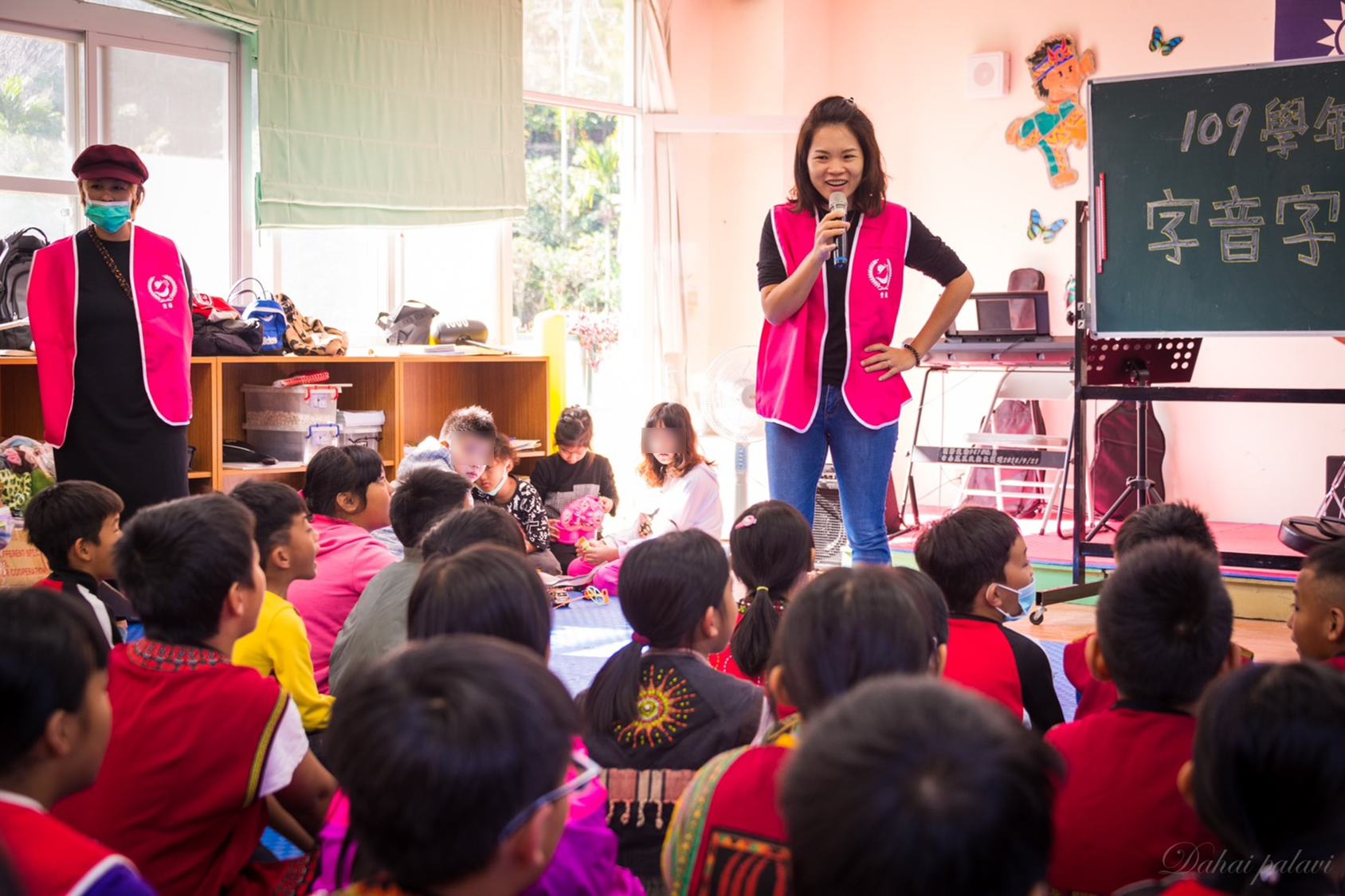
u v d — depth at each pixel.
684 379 6.41
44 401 3.35
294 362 4.65
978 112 6.19
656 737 1.57
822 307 2.82
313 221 4.87
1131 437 5.59
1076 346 4.29
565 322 5.54
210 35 4.66
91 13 4.32
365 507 2.72
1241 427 5.62
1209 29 5.59
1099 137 4.16
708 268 6.39
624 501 6.38
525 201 5.68
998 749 0.70
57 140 4.34
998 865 0.68
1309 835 1.00
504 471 4.55
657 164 6.29
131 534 1.62
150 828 1.53
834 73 6.61
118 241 3.42
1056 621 4.28
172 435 3.50
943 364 5.54
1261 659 3.79
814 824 0.71
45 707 1.12
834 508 5.28
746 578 2.12
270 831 2.44
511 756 0.81
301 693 2.07
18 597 1.17
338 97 4.90
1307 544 4.02
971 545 2.08
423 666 0.85
